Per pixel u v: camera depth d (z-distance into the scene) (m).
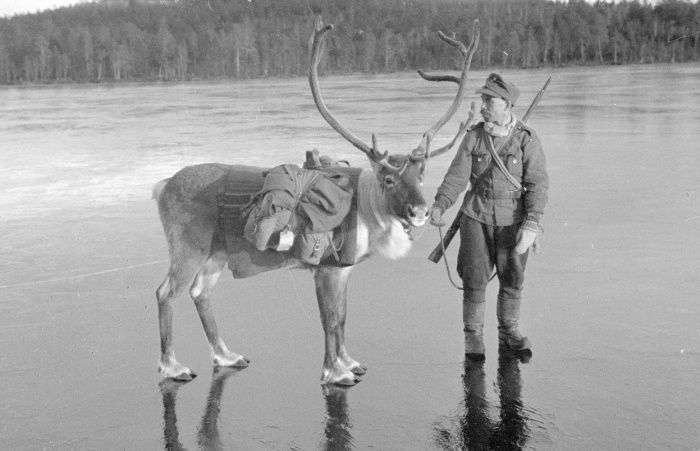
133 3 157.62
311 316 7.40
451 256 9.47
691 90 44.25
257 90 67.56
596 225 10.70
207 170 6.14
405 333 6.89
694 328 6.75
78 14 160.75
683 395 5.51
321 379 6.00
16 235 11.23
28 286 8.59
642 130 23.08
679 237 9.92
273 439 5.09
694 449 4.79
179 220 6.08
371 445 4.98
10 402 5.68
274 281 8.51
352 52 123.31
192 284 6.30
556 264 8.84
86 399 5.73
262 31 129.88
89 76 121.44
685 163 16.02
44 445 5.05
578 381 5.79
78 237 11.02
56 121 34.25
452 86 65.75
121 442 5.09
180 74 120.06
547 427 5.12
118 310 7.72
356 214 5.86
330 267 5.91
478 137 6.20
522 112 30.84
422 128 25.39
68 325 7.29
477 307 6.29
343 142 21.62
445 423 5.23
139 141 23.86
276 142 22.17
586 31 115.31
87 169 18.00
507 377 5.91
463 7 149.62
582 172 15.27
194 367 6.30
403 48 125.25
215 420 5.38
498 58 120.44
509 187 6.16
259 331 7.03
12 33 138.88
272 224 5.62
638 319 7.01
